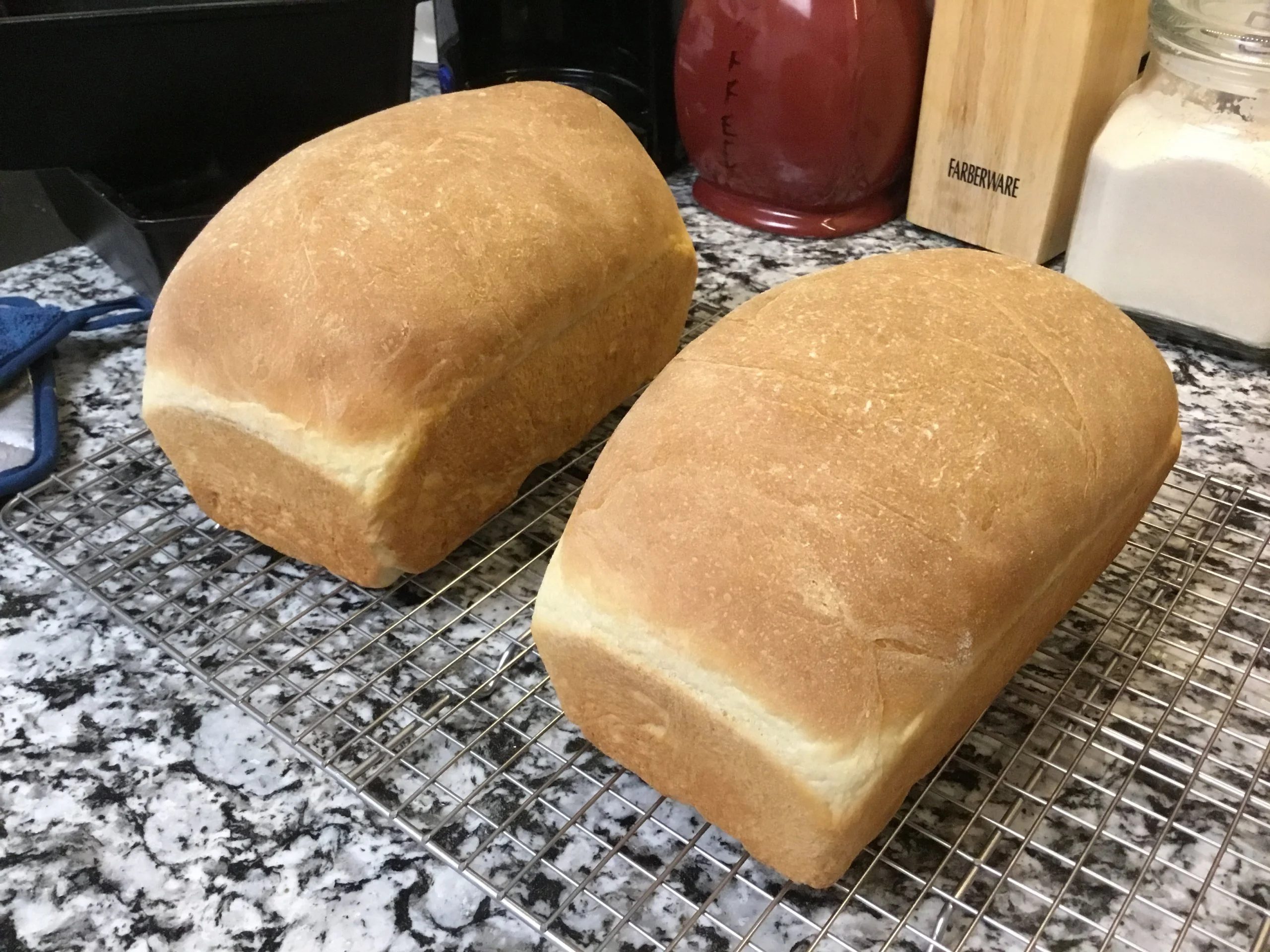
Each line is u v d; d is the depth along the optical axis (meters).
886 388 0.32
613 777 0.34
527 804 0.33
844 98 0.58
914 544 0.29
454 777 0.34
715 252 0.64
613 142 0.49
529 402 0.43
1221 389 0.52
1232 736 0.35
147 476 0.48
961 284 0.37
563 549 0.33
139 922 0.30
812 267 0.62
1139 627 0.39
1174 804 0.33
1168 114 0.50
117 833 0.33
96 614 0.41
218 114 0.56
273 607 0.41
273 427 0.38
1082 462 0.33
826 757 0.27
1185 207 0.50
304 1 0.53
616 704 0.32
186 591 0.42
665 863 0.32
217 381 0.39
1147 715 0.36
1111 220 0.53
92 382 0.54
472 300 0.40
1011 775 0.34
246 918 0.30
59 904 0.31
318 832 0.33
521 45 0.71
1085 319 0.37
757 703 0.28
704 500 0.30
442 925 0.30
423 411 0.38
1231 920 0.30
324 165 0.43
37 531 0.45
